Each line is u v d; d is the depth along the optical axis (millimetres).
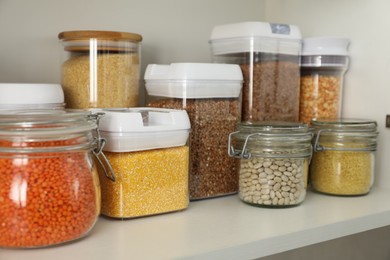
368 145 1024
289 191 926
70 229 702
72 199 702
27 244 680
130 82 1008
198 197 980
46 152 682
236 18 1319
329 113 1161
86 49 966
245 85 1089
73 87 981
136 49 1028
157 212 861
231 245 721
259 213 898
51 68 1047
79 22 1066
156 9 1174
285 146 914
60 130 692
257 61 1077
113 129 797
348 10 1158
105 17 1101
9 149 674
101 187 844
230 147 941
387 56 1084
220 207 937
